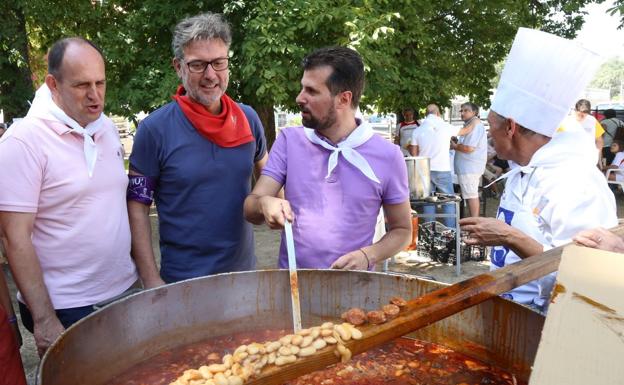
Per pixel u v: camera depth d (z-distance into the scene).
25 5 7.09
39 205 1.82
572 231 1.48
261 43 6.09
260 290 1.50
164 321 1.38
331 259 1.86
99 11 7.89
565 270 0.89
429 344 1.43
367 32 6.38
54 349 1.05
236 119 2.16
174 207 2.11
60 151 1.82
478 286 1.12
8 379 1.47
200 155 2.06
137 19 7.05
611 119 9.62
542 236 1.59
